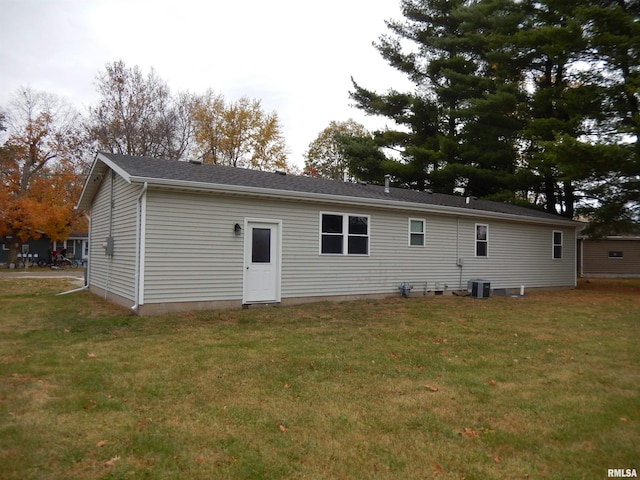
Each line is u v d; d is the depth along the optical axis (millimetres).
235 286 10789
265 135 34875
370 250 13320
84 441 3637
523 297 15344
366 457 3504
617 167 15695
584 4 17703
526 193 27609
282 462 3383
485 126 23281
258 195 10875
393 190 16047
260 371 5688
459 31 25531
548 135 19453
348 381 5387
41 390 4840
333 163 40625
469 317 10398
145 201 9562
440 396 4930
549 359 6633
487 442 3818
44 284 17453
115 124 29891
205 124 33719
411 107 25812
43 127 30484
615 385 5434
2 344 7000
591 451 3688
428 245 14742
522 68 22875
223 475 3168
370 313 10664
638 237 28109
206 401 4613
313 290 12133
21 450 3455
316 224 12195
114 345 6984
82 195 14508
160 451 3496
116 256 11734
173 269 9914
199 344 7102
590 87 18078
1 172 29703
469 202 17344
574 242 20047
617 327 9367
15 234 28719
